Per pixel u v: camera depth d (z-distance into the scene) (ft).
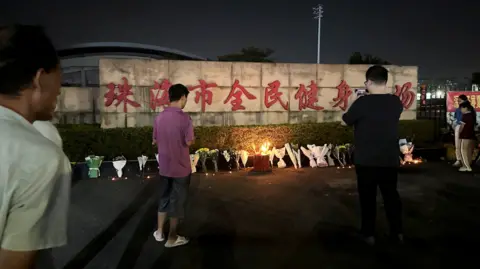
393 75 34.42
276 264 12.23
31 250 3.82
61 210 4.14
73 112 33.17
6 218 3.73
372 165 13.51
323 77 32.91
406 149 29.76
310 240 14.24
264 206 18.54
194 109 30.12
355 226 15.71
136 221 16.48
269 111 31.83
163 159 13.56
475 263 12.28
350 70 33.47
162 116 13.65
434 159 31.40
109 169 25.17
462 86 46.96
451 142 34.35
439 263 12.28
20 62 3.94
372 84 13.82
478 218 16.72
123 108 28.58
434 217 16.85
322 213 17.43
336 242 14.03
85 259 12.66
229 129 28.66
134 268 12.00
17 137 3.80
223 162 27.48
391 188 13.74
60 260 12.57
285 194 20.70
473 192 21.15
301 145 30.09
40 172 3.82
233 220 16.52
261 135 29.25
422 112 45.11
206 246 13.73
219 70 30.48
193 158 26.32
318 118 33.01
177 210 13.57
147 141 26.61
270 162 27.96
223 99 30.71
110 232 15.16
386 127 13.44
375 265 12.14
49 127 5.13
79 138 25.53
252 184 23.03
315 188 22.04
